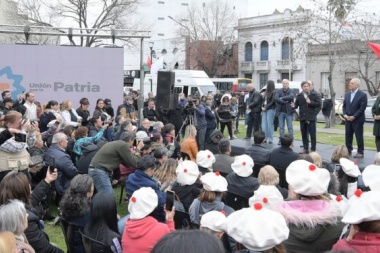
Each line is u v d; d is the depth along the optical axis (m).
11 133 6.27
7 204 3.55
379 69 37.81
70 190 4.75
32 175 7.11
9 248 2.71
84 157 7.55
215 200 4.66
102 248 3.98
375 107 9.54
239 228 2.60
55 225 7.12
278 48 51.16
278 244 2.58
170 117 13.61
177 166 6.34
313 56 42.59
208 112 13.52
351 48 36.00
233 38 55.81
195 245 1.41
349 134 9.80
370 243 2.57
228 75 55.91
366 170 4.02
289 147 7.36
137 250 3.69
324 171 3.31
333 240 3.14
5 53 14.16
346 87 40.28
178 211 5.16
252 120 13.02
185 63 55.44
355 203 2.69
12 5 43.16
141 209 3.75
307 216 3.11
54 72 14.69
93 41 28.34
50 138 8.91
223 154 7.45
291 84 28.64
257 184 5.79
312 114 10.55
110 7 37.19
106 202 4.08
